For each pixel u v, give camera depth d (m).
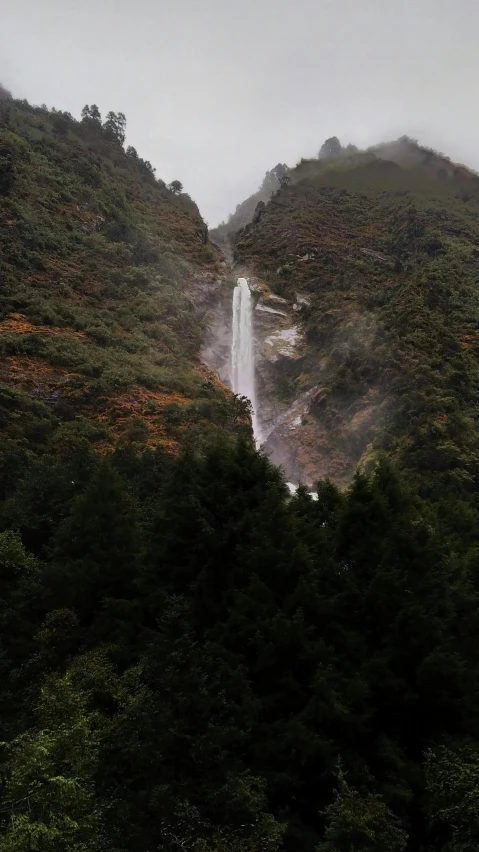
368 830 8.78
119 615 15.05
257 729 11.09
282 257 76.25
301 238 78.56
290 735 10.87
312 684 11.48
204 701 9.98
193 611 13.90
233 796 9.10
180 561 15.30
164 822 8.55
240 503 15.94
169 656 10.24
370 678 12.22
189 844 8.41
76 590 15.59
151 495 23.05
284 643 12.09
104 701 12.79
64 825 8.17
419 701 12.23
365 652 12.91
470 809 9.53
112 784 10.44
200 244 69.94
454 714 12.32
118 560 16.31
